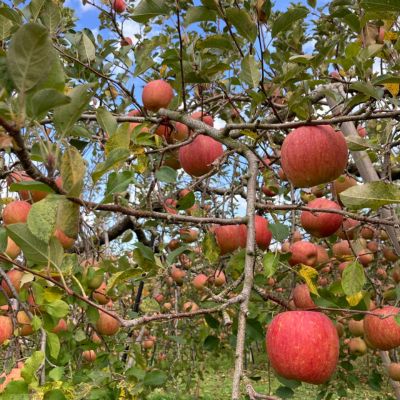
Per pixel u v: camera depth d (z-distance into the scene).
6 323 0.59
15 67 0.25
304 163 0.58
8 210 0.58
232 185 0.97
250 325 0.63
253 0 0.56
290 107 0.57
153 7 0.63
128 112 0.99
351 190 0.40
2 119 0.26
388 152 0.80
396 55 0.66
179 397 1.39
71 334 0.68
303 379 0.50
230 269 0.64
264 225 0.72
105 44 0.94
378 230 0.94
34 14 0.62
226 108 1.04
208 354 1.62
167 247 0.97
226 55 0.89
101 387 0.60
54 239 0.38
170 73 0.93
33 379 0.41
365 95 0.53
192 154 0.84
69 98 0.27
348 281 0.54
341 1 0.75
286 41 0.99
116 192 0.39
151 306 0.79
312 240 1.12
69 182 0.34
